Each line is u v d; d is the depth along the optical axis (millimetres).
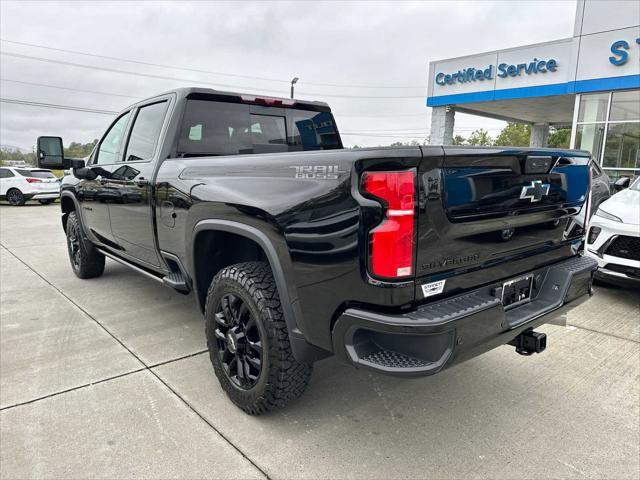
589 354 3467
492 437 2438
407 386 2984
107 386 2926
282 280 2207
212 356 2781
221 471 2150
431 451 2316
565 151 2453
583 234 2861
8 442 2334
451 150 1840
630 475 2150
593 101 12414
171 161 3162
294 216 2092
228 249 2957
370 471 2164
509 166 2113
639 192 4898
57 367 3191
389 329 1804
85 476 2100
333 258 1939
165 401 2754
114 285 5293
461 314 1867
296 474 2139
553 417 2629
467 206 1964
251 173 2391
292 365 2363
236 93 3611
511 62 14344
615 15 11469
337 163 1923
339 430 2488
